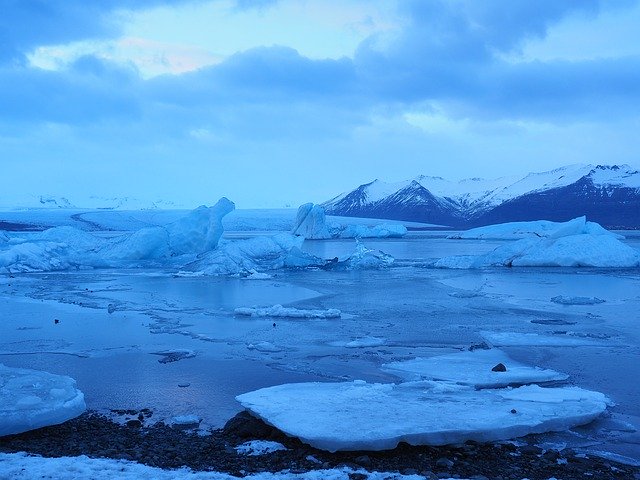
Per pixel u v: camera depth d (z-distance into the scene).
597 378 12.45
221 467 7.70
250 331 17.73
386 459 8.05
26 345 15.88
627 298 24.88
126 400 11.10
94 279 32.97
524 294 26.28
